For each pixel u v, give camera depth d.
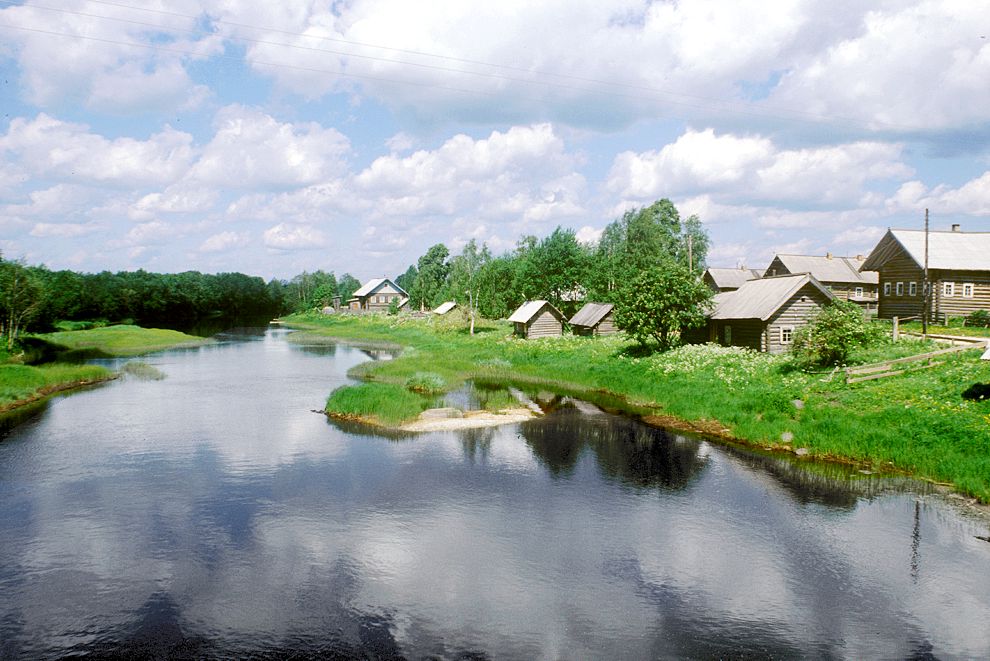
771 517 18.91
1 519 19.14
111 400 39.31
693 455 25.69
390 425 31.56
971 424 22.80
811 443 25.34
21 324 64.50
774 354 41.88
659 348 48.09
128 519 19.12
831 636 12.69
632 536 17.67
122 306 118.75
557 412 34.66
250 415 34.59
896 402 26.73
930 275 49.00
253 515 19.42
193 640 12.72
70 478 23.16
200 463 25.03
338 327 116.38
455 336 81.19
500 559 16.27
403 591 14.64
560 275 85.12
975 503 19.52
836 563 15.87
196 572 15.63
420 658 12.05
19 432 30.48
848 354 35.72
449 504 20.31
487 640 12.63
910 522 18.25
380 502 20.52
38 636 12.87
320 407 36.94
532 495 21.12
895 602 13.98
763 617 13.44
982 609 13.66
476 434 29.72
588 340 60.72
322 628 13.12
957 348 33.25
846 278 64.12
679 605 13.95
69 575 15.48
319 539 17.59
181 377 50.03
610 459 25.27
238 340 91.00
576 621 13.33
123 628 13.17
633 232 88.44
